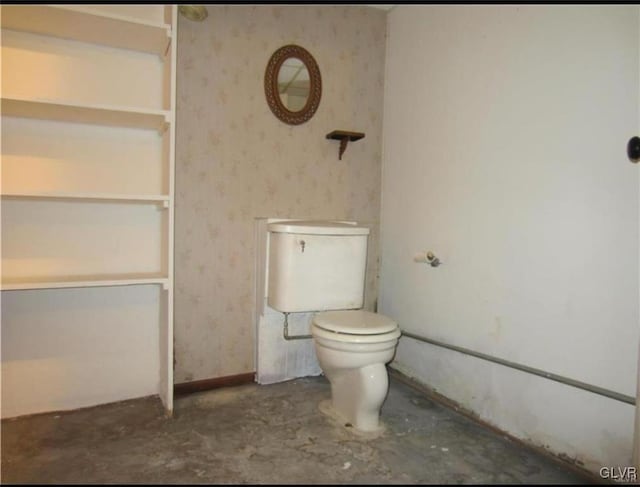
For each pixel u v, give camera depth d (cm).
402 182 257
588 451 158
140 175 213
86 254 204
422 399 226
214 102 226
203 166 225
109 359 211
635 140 143
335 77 257
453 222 219
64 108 178
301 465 160
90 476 150
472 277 208
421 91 242
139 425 189
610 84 152
